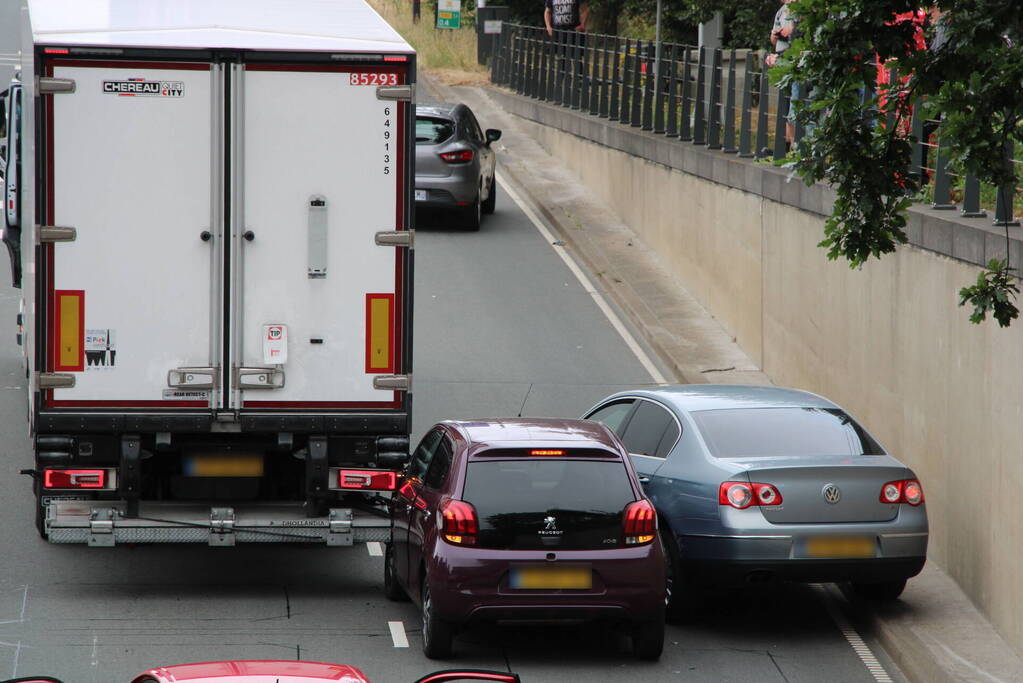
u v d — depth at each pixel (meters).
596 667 40.66
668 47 108.56
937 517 51.12
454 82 177.50
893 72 41.12
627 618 40.00
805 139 38.16
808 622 46.12
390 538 44.78
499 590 39.38
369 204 43.47
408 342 43.88
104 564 49.50
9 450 61.12
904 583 46.09
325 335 43.59
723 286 85.31
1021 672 40.00
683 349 81.12
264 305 43.34
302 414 43.66
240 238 42.97
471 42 191.38
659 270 98.69
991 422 45.19
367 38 44.75
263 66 42.72
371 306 43.72
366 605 45.88
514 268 97.88
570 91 137.75
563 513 39.84
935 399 51.44
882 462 43.75
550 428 42.53
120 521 43.06
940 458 50.88
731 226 83.44
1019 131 36.22
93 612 44.06
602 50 125.31
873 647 43.78
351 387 43.81
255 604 45.56
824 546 42.62
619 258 101.25
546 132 141.38
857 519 42.91
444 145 105.88
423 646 41.69
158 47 42.16
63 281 42.53
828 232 39.25
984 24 34.19
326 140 43.16
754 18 107.81
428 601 40.25
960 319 48.66
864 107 37.59
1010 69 35.59
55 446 42.97
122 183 42.53
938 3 35.34
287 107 42.94
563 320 86.81
